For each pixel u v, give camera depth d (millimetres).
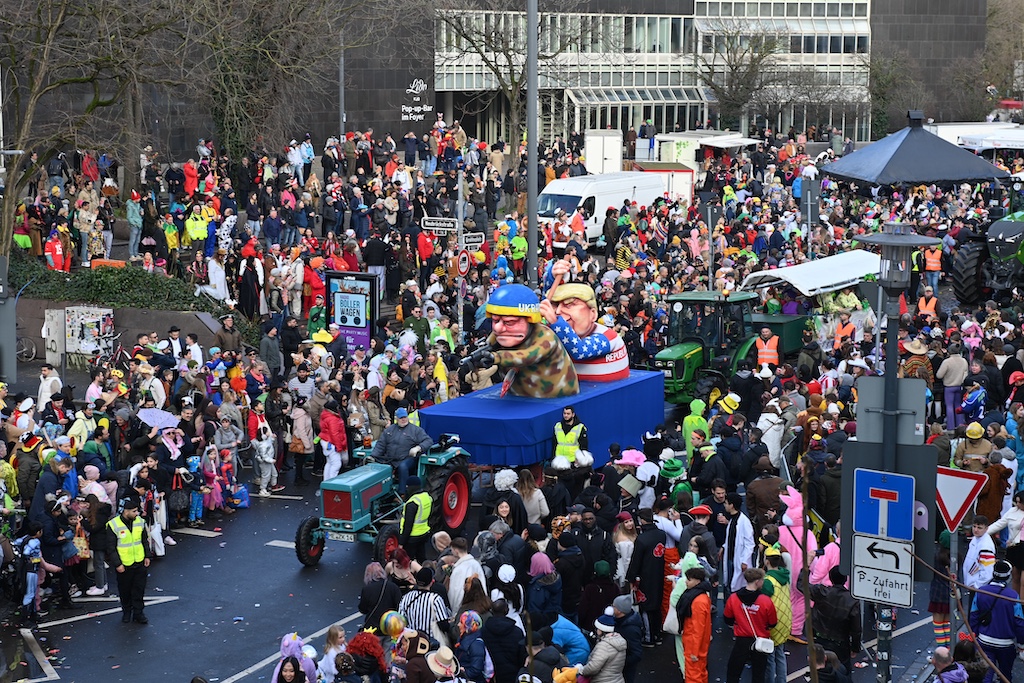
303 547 27281
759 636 20547
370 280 40156
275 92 61906
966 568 22656
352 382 33750
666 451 28000
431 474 27625
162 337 42406
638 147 88250
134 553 24453
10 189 47031
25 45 49281
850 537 16266
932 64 126312
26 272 44781
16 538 26203
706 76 109938
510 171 69875
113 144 50094
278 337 40906
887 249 16062
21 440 27938
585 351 32031
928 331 40125
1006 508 27156
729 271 46938
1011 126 94750
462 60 98125
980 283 50812
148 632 24328
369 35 68875
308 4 59969
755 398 35625
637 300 42031
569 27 101875
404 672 19609
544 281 47844
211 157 62969
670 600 21734
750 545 23594
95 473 26156
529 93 37938
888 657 16125
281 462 34062
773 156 87875
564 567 23078
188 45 51562
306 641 23875
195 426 30750
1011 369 36531
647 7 109812
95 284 43656
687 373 38000
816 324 41906
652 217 59656
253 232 51156
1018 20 138125
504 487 26031
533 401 30297
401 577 22781
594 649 20219
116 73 49438
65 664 22906
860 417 16219
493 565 23078
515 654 20156
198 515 30000
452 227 42406
